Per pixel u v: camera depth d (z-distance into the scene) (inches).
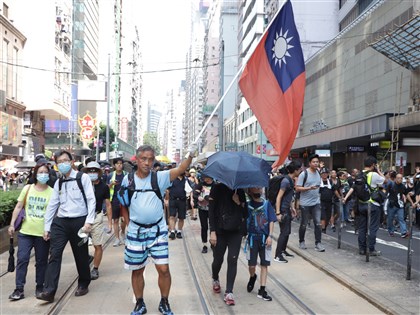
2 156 1269.7
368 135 968.9
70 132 1900.8
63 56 1788.9
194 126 5826.8
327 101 1437.0
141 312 216.7
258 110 323.0
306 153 1462.8
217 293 257.6
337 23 1913.1
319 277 298.4
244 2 2925.7
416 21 698.8
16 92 1429.6
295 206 430.6
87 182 240.4
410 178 639.8
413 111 830.5
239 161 234.1
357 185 359.6
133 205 210.1
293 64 324.5
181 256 369.4
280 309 231.8
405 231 494.9
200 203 388.2
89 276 253.1
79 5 2465.6
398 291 254.2
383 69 1061.8
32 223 244.1
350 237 479.8
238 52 3235.7
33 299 240.2
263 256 251.0
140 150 207.9
